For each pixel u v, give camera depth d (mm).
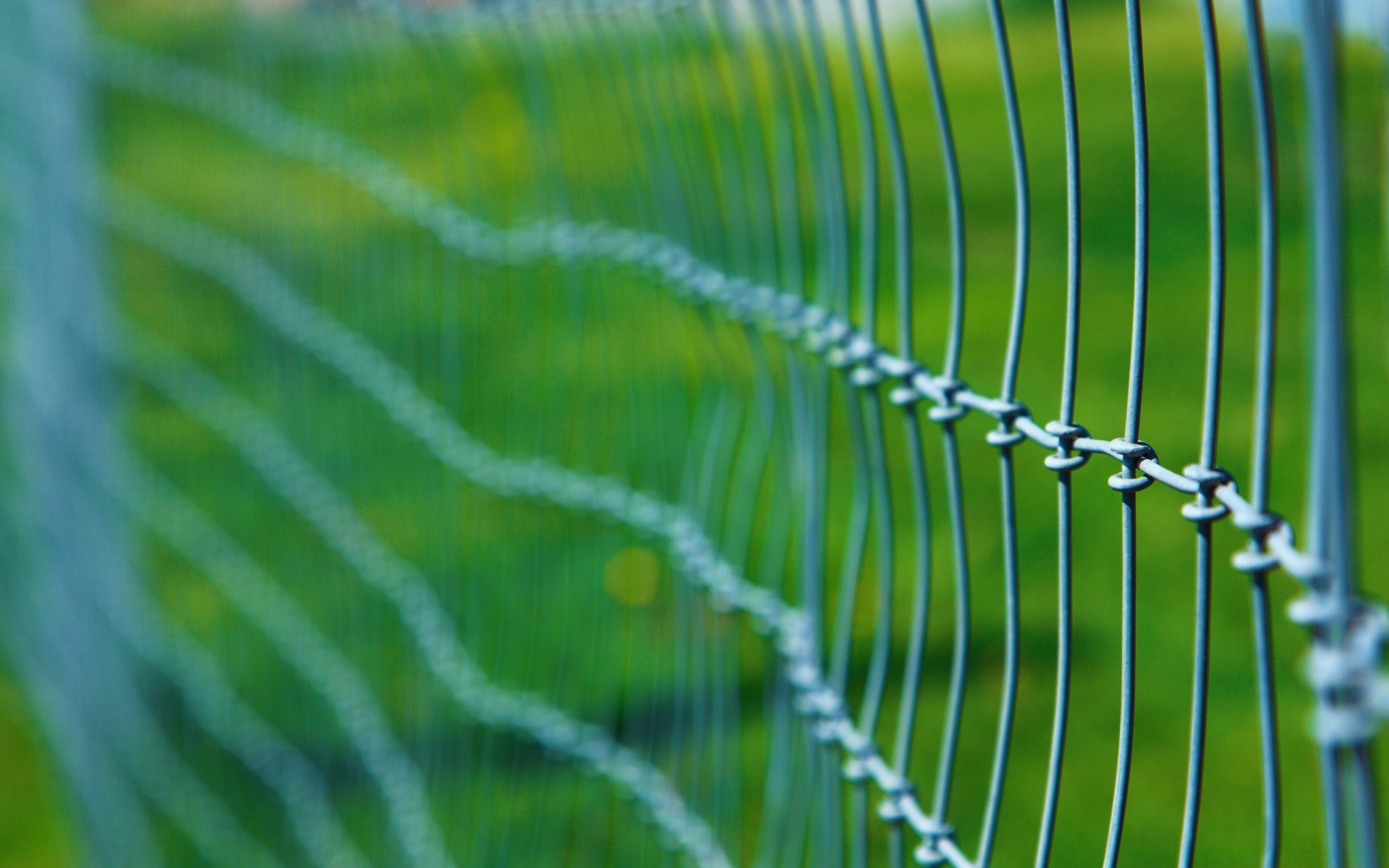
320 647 2232
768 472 2424
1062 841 2166
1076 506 3053
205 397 2461
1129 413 617
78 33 2521
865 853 970
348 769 2301
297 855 2293
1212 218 550
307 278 2084
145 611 2580
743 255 1107
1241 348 3809
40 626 3086
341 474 2115
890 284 4719
